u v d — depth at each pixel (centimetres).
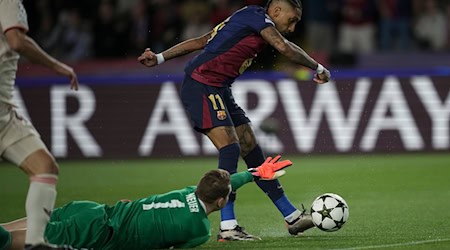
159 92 5741
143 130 5744
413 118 5688
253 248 2428
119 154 5738
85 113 5750
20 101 5747
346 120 5666
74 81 2130
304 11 6800
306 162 5331
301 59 2506
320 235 2694
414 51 6625
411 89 5688
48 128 5728
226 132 2528
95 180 4600
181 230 2261
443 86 5694
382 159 5419
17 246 2133
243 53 2545
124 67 6138
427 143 5691
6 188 4372
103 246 2214
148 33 6531
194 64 2569
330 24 6850
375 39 6862
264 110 5650
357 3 6662
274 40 2481
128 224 2236
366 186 4197
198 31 6456
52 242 2169
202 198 2295
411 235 2670
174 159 5650
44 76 5959
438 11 6844
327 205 2547
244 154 2689
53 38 6581
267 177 2467
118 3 6769
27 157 2034
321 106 5662
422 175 4612
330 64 6328
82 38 6588
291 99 5653
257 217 3216
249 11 2547
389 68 6406
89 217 2206
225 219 2600
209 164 5300
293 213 2655
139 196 3944
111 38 6569
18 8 1995
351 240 2570
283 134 5638
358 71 5675
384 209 3375
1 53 2012
